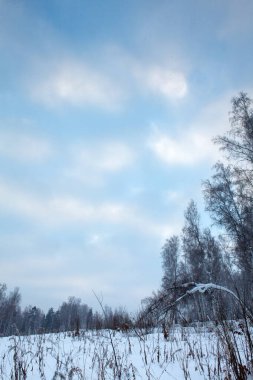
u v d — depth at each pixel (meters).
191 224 25.53
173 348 6.38
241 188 17.98
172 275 26.80
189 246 24.56
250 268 13.81
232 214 19.03
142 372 4.87
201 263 21.55
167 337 7.41
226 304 5.46
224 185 19.94
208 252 21.59
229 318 5.38
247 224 17.69
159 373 4.80
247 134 17.78
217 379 4.45
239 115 18.33
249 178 17.70
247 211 17.81
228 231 18.53
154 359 5.66
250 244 16.75
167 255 30.09
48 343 7.84
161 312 6.30
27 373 4.95
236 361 4.33
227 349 4.59
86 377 4.59
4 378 4.63
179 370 4.96
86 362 5.52
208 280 18.72
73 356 5.95
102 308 4.99
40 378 4.61
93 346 7.07
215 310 5.43
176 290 6.19
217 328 5.18
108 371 4.92
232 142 17.95
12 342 7.73
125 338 7.98
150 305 6.47
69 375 4.38
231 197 19.52
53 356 5.83
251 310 4.77
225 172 20.31
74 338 8.94
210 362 5.27
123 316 9.48
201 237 23.95
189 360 5.46
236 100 18.58
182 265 28.94
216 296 5.54
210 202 19.72
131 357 5.87
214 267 19.30
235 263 14.22
